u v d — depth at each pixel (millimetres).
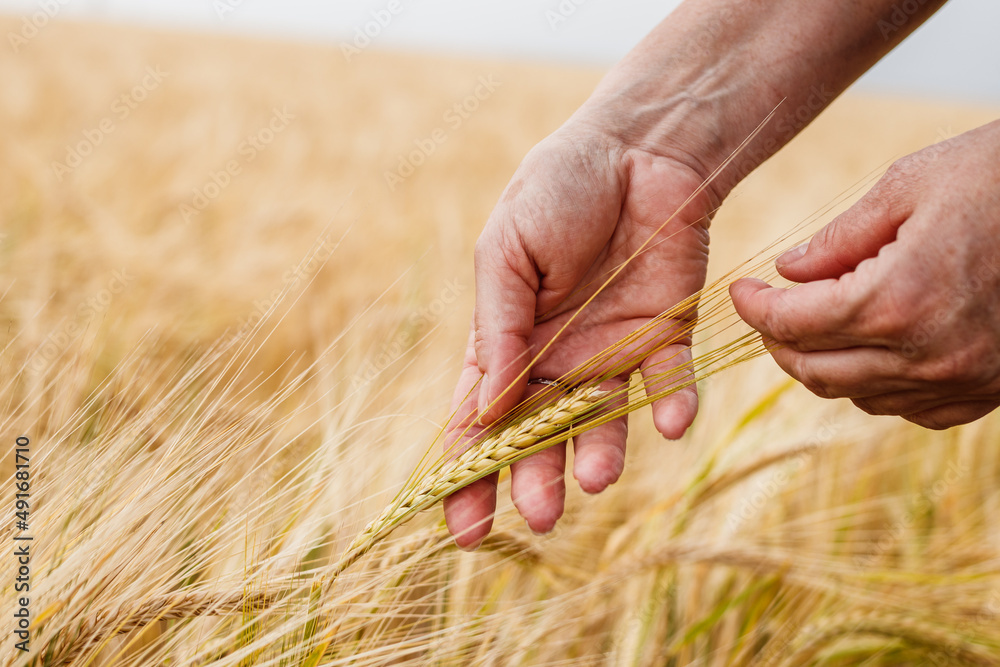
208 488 435
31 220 986
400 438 519
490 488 437
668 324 458
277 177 1591
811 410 709
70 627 411
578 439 444
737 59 502
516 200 473
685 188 487
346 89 3557
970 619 562
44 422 488
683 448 654
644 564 525
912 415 444
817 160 3631
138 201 1270
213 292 992
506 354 456
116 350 666
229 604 418
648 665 533
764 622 556
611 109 499
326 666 420
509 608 485
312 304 941
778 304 419
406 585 447
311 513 451
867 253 419
